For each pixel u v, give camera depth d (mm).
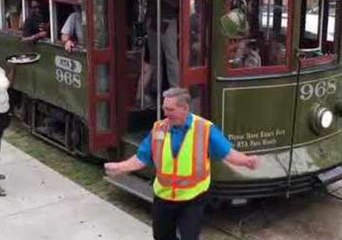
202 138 4418
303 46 6109
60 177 7105
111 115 6625
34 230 5840
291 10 5703
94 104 6500
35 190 6727
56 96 7723
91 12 6336
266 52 5793
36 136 8578
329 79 6113
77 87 7195
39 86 8117
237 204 5973
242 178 5625
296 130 5922
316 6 6105
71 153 7832
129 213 6258
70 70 7301
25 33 8125
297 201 6613
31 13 8102
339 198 6707
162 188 4520
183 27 5465
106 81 6570
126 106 6707
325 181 6027
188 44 5508
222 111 5648
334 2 6176
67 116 7789
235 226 6020
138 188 6172
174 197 4488
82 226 5918
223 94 5621
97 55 6430
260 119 5730
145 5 6547
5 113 6652
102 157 7121
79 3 7012
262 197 5906
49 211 6230
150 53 6598
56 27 7625
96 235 5746
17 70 8594
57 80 7641
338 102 6273
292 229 5984
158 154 4465
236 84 5625
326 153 6137
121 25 6539
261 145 5773
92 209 6281
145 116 6891
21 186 6828
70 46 7121
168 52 6203
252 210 6367
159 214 4613
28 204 6383
